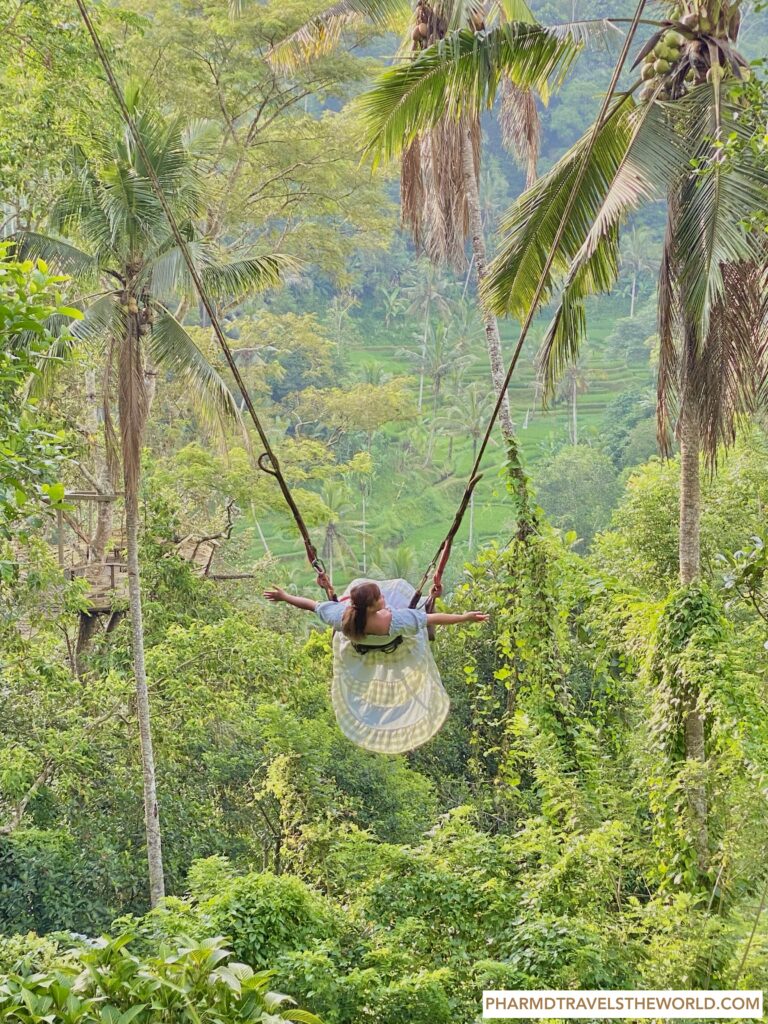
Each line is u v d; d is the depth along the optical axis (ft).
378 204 117.60
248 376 159.12
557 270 39.17
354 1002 32.86
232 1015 17.66
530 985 32.24
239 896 35.24
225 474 87.04
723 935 33.71
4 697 59.72
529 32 39.06
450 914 36.55
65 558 92.43
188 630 66.44
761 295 36.86
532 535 43.52
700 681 35.32
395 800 66.90
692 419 38.93
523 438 301.84
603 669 44.96
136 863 58.59
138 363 52.85
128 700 62.54
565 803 40.22
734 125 34.37
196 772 65.10
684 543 39.50
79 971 18.30
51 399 72.28
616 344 356.59
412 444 288.51
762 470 69.97
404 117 40.37
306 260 119.65
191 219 56.18
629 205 33.76
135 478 53.16
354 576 204.74
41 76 48.98
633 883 44.01
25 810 59.98
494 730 70.90
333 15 62.64
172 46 93.91
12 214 62.39
